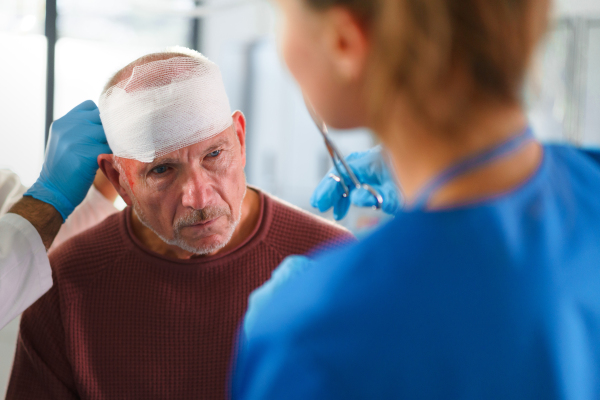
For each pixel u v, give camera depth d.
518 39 0.37
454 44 0.36
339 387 0.37
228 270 1.00
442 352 0.36
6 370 1.86
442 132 0.38
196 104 0.85
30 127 2.66
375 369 0.36
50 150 1.04
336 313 0.38
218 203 0.90
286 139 3.24
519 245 0.37
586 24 2.23
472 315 0.36
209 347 0.98
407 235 0.38
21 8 2.54
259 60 3.23
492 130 0.38
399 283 0.37
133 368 0.98
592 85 2.27
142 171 0.88
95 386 0.99
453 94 0.37
